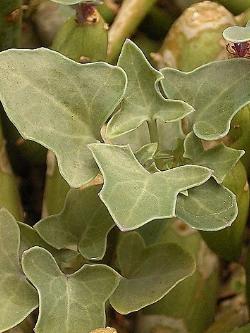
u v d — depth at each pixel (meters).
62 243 0.14
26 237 0.14
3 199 0.16
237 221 0.16
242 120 0.16
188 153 0.13
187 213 0.12
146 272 0.14
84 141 0.13
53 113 0.12
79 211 0.14
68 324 0.12
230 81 0.13
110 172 0.12
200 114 0.13
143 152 0.13
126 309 0.13
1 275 0.13
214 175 0.13
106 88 0.13
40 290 0.12
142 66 0.13
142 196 0.12
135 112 0.13
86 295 0.13
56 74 0.12
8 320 0.12
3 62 0.12
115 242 0.15
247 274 0.16
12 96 0.12
